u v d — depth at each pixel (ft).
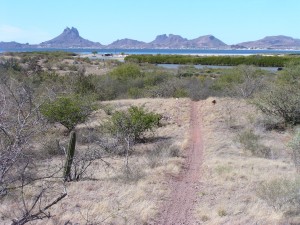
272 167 44.65
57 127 71.20
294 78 100.42
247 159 49.65
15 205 29.76
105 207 30.78
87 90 104.53
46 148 49.49
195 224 28.84
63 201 32.27
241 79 117.91
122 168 44.21
